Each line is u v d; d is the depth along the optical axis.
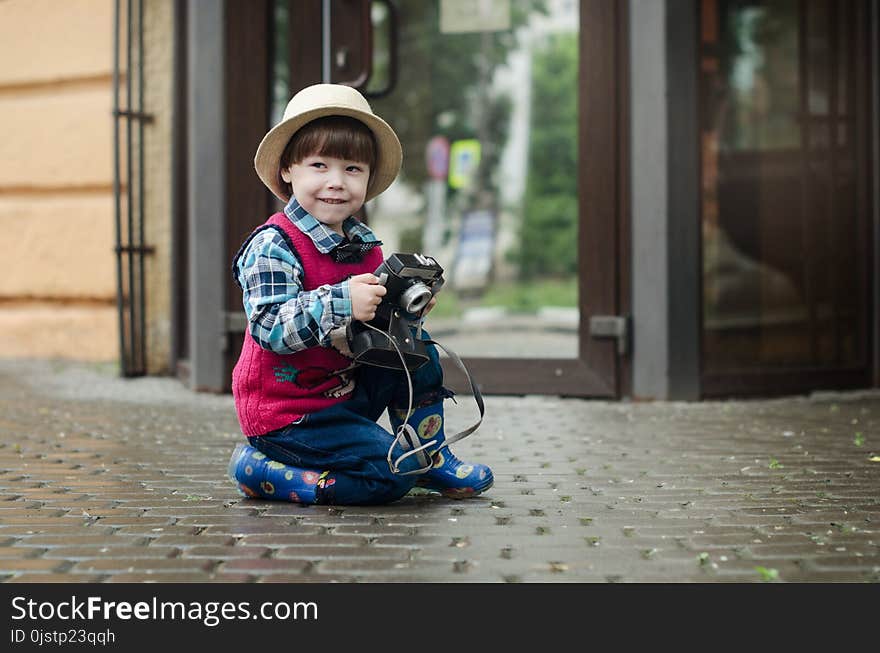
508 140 14.09
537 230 15.92
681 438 4.10
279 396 2.81
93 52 7.34
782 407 5.09
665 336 5.25
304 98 2.77
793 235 5.61
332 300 2.58
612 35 5.30
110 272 7.22
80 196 7.40
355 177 2.78
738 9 5.43
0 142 7.68
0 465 3.50
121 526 2.59
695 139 5.24
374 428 2.79
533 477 3.28
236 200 5.64
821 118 5.68
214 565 2.25
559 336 7.74
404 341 2.67
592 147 5.35
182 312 6.43
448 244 12.73
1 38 7.67
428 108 10.34
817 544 2.42
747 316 5.47
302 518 2.67
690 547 2.39
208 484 3.17
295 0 5.51
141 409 5.03
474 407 5.09
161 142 6.50
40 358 7.48
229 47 5.61
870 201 5.79
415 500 2.91
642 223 5.27
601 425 4.47
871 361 5.81
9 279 7.64
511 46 11.04
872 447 3.87
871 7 5.75
